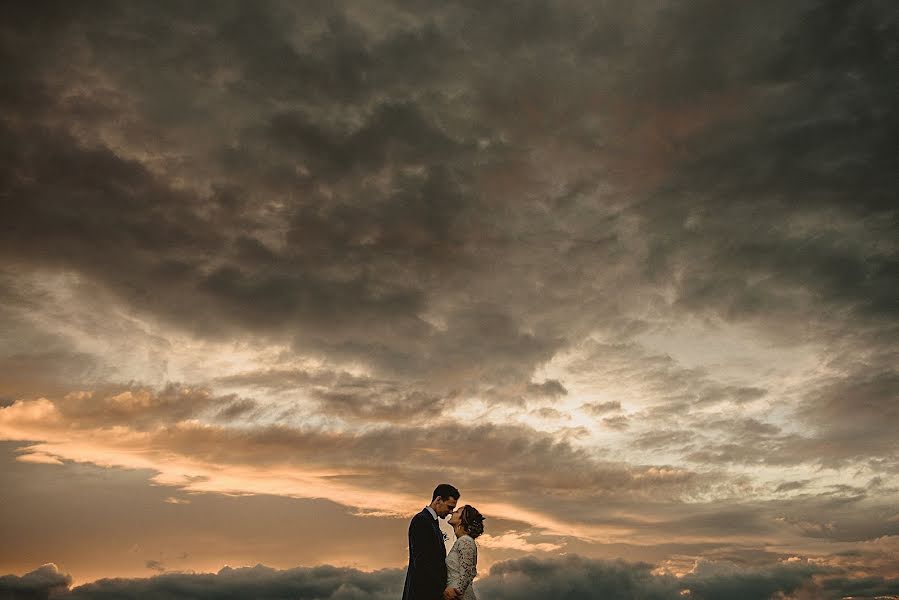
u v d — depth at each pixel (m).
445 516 8.88
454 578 8.34
